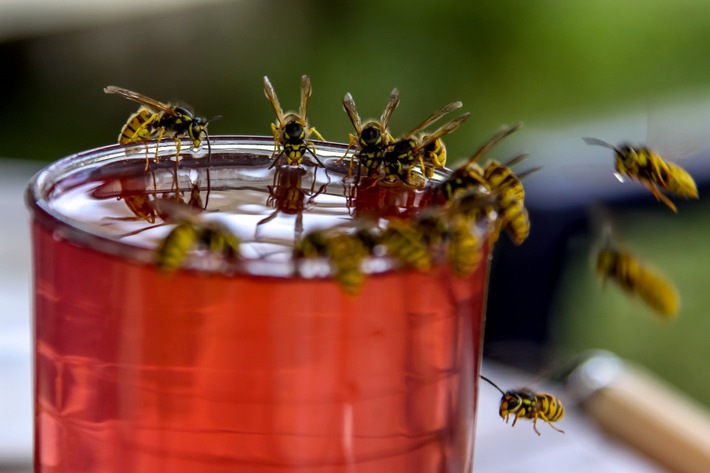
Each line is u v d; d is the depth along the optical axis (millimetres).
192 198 363
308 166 373
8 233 484
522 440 429
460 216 346
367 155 372
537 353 478
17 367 436
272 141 372
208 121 391
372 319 298
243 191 366
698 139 442
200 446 299
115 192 362
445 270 312
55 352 322
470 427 350
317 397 297
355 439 304
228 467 300
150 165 368
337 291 292
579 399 445
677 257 615
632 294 434
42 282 329
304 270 289
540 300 494
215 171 369
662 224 579
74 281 308
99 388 309
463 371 335
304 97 383
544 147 519
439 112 380
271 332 291
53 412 328
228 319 290
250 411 296
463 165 368
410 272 302
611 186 494
